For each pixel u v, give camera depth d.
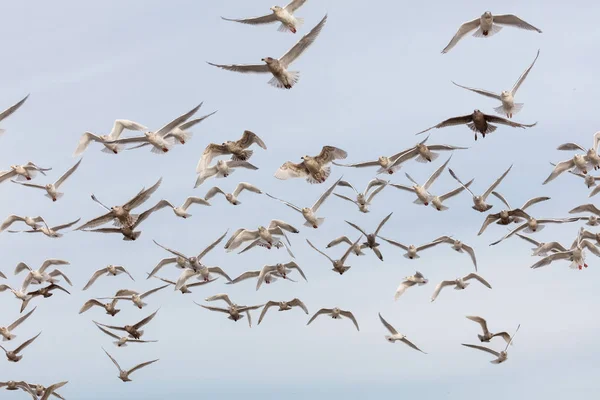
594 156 41.16
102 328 46.38
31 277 46.81
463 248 44.88
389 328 46.28
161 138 39.06
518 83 35.69
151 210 39.59
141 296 46.69
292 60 35.00
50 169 44.56
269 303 46.56
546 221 42.09
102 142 40.56
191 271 44.94
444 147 42.00
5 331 46.66
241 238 43.41
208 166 40.72
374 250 45.31
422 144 42.06
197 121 39.12
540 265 42.53
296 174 39.25
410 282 45.91
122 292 46.69
